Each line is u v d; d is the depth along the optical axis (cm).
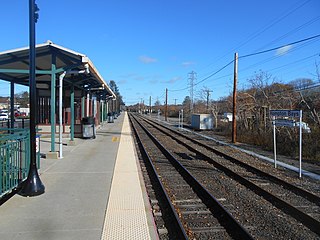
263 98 2872
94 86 2233
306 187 929
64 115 2133
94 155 1296
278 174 1116
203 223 605
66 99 2170
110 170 982
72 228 493
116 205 618
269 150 1850
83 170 975
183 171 1122
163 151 1686
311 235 556
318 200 773
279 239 535
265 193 820
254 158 1526
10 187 668
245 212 682
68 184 787
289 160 1465
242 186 924
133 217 549
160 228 564
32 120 689
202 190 834
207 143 2228
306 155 1554
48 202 629
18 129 841
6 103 9631
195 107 7600
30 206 601
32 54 701
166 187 898
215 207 704
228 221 611
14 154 696
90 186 770
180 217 638
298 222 628
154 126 4141
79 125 2106
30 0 701
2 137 674
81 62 1176
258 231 570
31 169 688
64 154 1306
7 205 606
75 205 613
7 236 457
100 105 3688
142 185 794
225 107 5422
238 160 1355
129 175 909
